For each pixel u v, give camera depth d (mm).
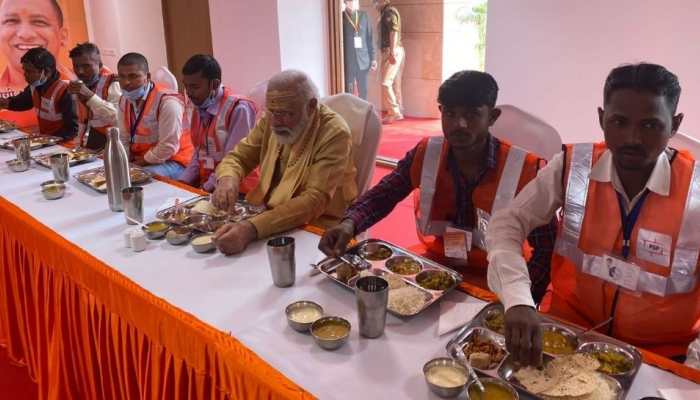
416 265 1540
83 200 2168
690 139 1764
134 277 1515
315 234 1810
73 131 3977
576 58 3279
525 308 1094
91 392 1754
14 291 2127
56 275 1771
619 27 3064
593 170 1372
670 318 1306
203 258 1639
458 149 1700
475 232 1812
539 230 1605
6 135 3504
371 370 1107
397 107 5879
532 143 2043
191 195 2205
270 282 1482
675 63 2922
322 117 2084
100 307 1561
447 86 1621
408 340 1210
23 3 6352
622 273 1324
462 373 1053
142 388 1446
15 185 2389
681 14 2838
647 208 1289
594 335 1149
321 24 5191
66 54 6832
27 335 2113
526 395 979
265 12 4973
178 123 3143
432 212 1875
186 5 6172
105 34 6871
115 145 1973
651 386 1032
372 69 5641
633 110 1157
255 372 1085
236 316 1313
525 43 3488
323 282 1477
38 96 3955
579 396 959
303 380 1081
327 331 1223
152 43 6625
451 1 5266
